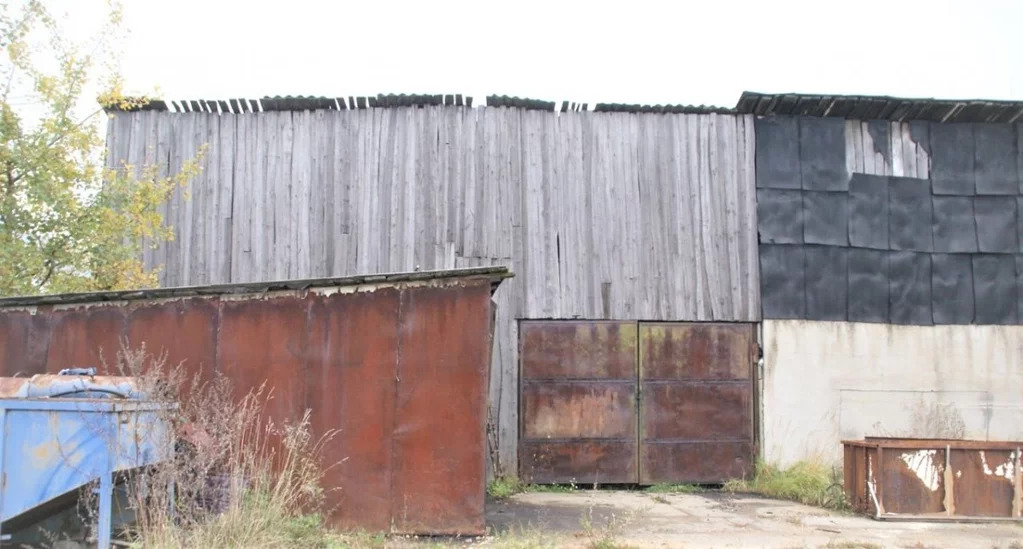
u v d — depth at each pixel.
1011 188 14.24
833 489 11.59
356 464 8.73
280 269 13.23
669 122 13.87
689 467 13.32
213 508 7.80
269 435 8.79
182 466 7.70
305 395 8.85
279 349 8.94
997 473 10.41
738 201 13.81
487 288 8.97
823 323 13.68
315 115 13.58
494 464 12.96
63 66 12.09
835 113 14.01
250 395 8.81
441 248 13.30
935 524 10.10
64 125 11.99
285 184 13.42
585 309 13.37
